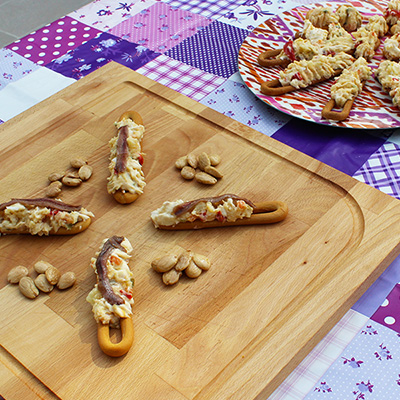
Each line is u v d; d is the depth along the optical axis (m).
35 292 0.67
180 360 0.63
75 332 0.65
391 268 0.69
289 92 0.85
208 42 0.98
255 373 0.62
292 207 0.73
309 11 0.96
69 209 0.72
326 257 0.69
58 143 0.81
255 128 0.84
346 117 0.81
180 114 0.83
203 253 0.70
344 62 0.88
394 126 0.80
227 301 0.66
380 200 0.72
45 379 0.62
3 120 0.87
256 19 1.01
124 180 0.74
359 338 0.65
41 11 1.24
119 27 1.01
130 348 0.64
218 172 0.75
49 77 0.93
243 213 0.71
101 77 0.88
